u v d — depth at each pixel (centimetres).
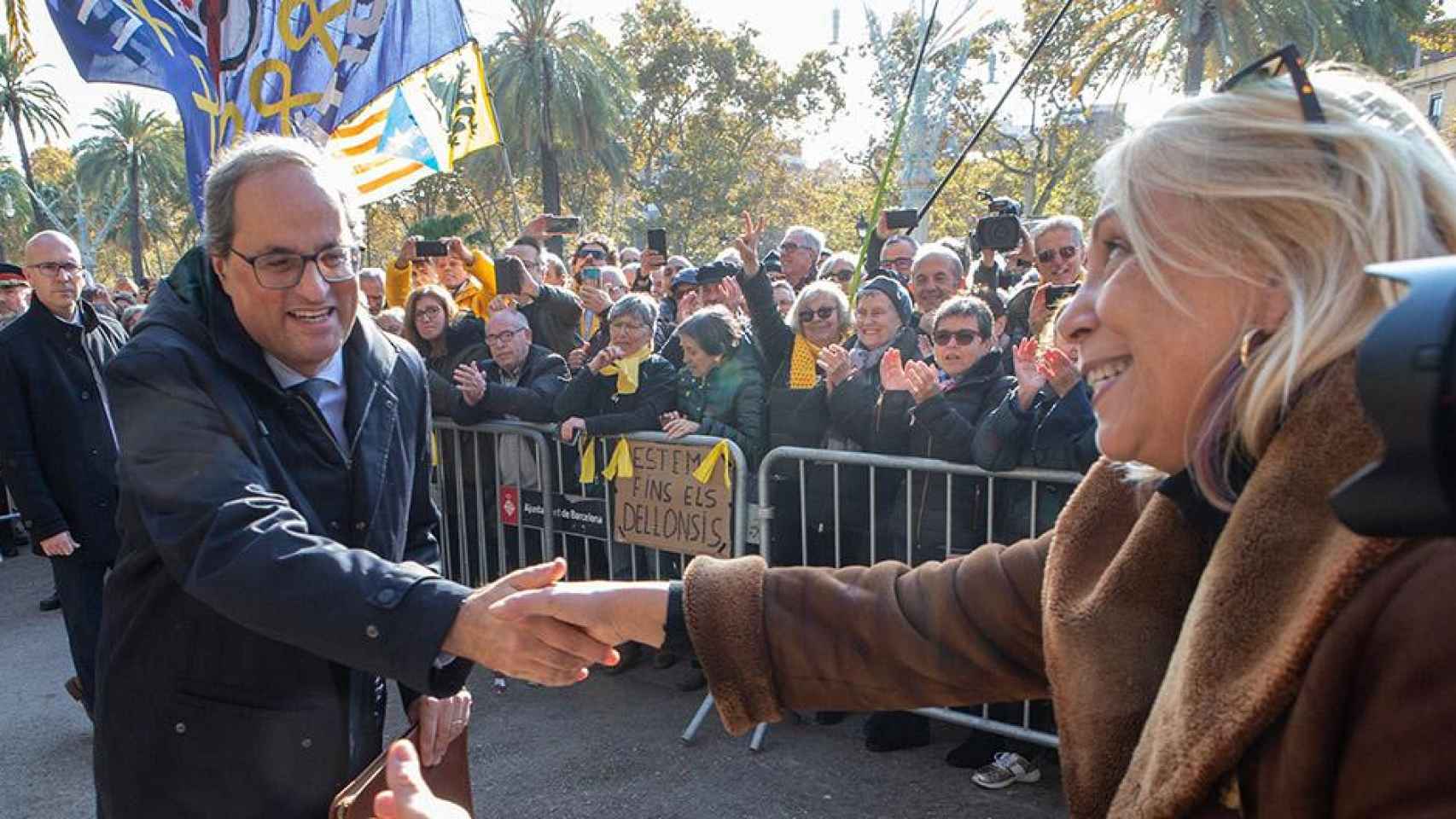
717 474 395
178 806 160
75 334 409
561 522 452
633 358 433
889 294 414
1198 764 73
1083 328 93
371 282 723
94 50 406
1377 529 49
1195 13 1538
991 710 349
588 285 566
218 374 157
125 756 162
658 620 133
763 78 3644
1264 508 74
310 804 161
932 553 354
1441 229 75
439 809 103
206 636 156
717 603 130
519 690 426
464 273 632
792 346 420
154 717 159
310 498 165
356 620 137
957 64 1559
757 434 404
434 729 175
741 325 457
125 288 1681
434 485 495
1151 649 96
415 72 398
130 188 4747
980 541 349
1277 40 1548
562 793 341
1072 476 319
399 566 145
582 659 138
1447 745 57
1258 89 82
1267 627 72
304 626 139
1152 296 84
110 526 404
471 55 491
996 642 122
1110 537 106
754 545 402
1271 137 78
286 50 395
